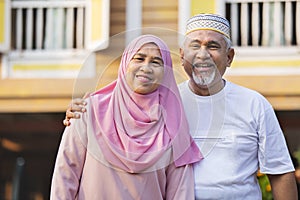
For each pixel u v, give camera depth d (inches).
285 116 349.4
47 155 460.1
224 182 143.2
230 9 319.0
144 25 327.9
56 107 323.0
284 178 146.6
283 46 316.2
